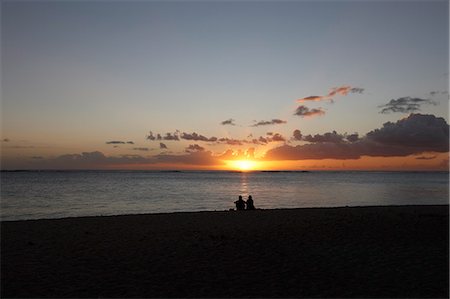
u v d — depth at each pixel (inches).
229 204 1529.3
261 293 335.6
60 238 560.1
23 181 3880.4
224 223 679.7
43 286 354.0
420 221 662.5
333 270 400.2
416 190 2541.8
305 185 3449.8
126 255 461.7
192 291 341.4
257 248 492.1
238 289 346.3
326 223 653.9
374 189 2691.9
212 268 408.2
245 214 810.2
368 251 474.6
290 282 363.9
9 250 487.2
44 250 487.2
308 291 340.5
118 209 1338.6
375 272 393.1
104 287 351.9
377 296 328.2
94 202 1588.3
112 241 538.3
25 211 1266.0
